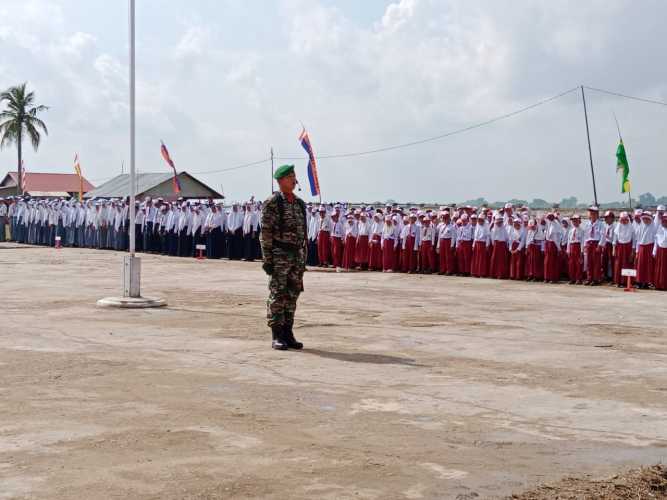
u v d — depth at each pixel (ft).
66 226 144.56
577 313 51.60
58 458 19.77
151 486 17.79
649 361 34.19
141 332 40.96
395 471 19.16
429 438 22.13
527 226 79.82
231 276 79.77
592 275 74.74
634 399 27.22
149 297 53.78
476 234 83.51
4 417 23.70
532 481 18.65
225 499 17.04
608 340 40.01
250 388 28.07
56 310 49.90
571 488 18.19
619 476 19.10
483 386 28.94
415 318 47.70
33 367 31.42
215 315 47.91
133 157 52.75
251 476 18.57
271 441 21.52
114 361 32.83
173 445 20.99
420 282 76.02
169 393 27.14
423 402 26.35
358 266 94.84
